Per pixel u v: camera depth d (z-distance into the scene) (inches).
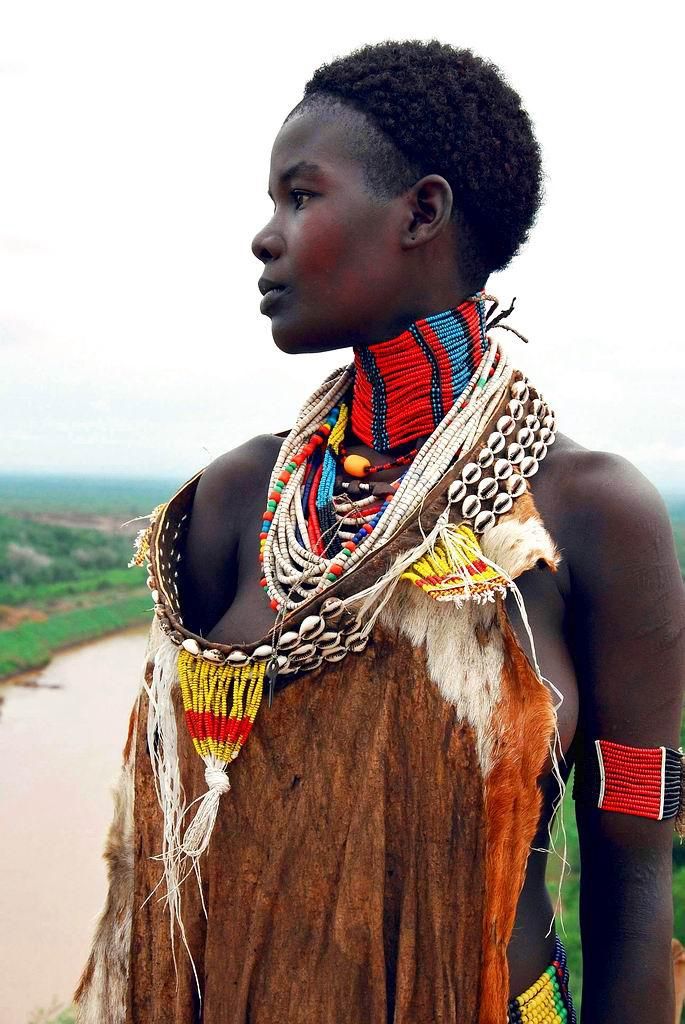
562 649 54.8
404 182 55.4
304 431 62.1
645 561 53.4
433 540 51.3
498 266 60.7
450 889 51.6
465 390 56.8
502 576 49.8
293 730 53.6
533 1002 55.4
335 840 53.0
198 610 64.5
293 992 53.4
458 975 51.5
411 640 52.1
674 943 60.2
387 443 59.1
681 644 54.8
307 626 51.4
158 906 58.0
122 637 1286.9
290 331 57.2
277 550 56.9
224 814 54.9
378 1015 52.3
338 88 56.4
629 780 55.0
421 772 51.9
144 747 58.9
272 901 53.8
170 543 62.9
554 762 50.9
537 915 57.2
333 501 58.5
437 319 56.8
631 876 55.9
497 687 51.0
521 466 55.1
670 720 55.1
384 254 55.4
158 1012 58.0
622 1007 55.2
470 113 55.7
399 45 57.5
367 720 52.6
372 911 52.4
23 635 1186.6
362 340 57.7
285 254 56.1
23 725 853.2
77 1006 61.9
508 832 51.1
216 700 53.9
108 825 62.0
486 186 56.9
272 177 57.5
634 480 54.6
